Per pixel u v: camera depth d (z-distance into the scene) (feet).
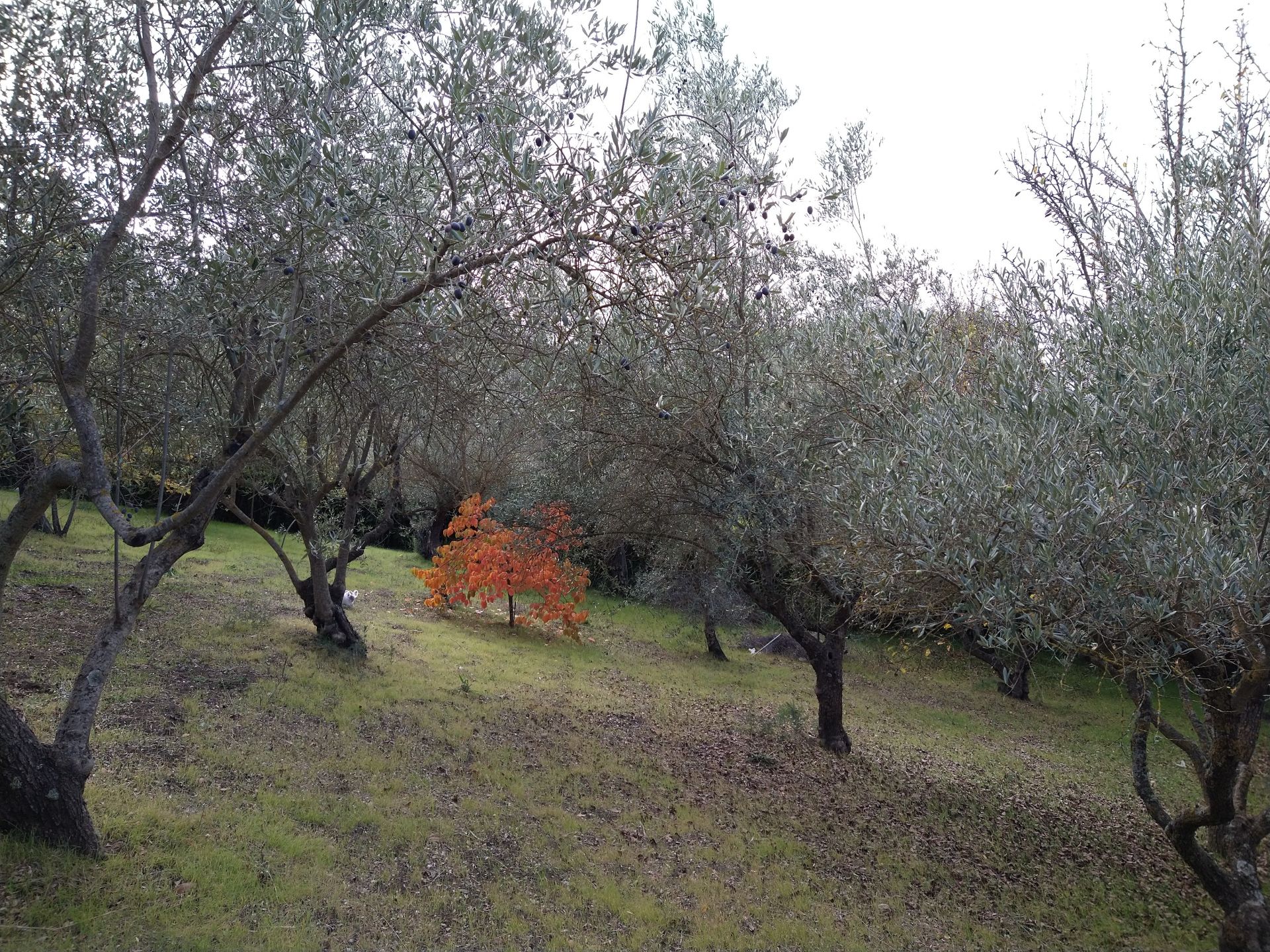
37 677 22.93
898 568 14.98
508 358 15.25
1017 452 13.53
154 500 45.16
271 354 16.51
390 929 15.23
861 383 21.29
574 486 34.50
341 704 26.53
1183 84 20.34
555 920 16.79
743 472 26.07
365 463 33.99
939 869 22.66
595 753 27.43
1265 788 33.09
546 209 11.71
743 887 19.74
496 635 45.96
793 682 46.21
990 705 47.11
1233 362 13.97
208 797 18.35
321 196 12.57
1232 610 11.60
